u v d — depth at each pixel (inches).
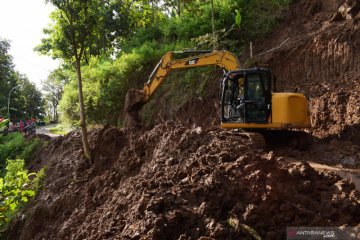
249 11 777.6
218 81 720.3
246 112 472.4
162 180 339.0
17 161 562.3
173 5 1214.3
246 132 451.5
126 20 1162.0
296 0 741.3
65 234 416.2
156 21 1144.8
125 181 428.8
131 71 920.3
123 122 861.8
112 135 542.9
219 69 730.8
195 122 713.0
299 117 456.4
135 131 542.6
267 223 270.5
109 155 530.6
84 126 549.3
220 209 287.7
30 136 919.7
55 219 482.9
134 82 903.1
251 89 470.9
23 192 314.5
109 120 915.4
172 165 373.1
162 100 807.1
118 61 962.7
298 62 624.1
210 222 274.2
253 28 755.4
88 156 546.3
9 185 303.7
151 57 903.1
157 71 573.3
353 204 279.4
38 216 501.0
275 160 305.0
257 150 356.8
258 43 735.7
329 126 517.0
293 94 458.6
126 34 1179.3
